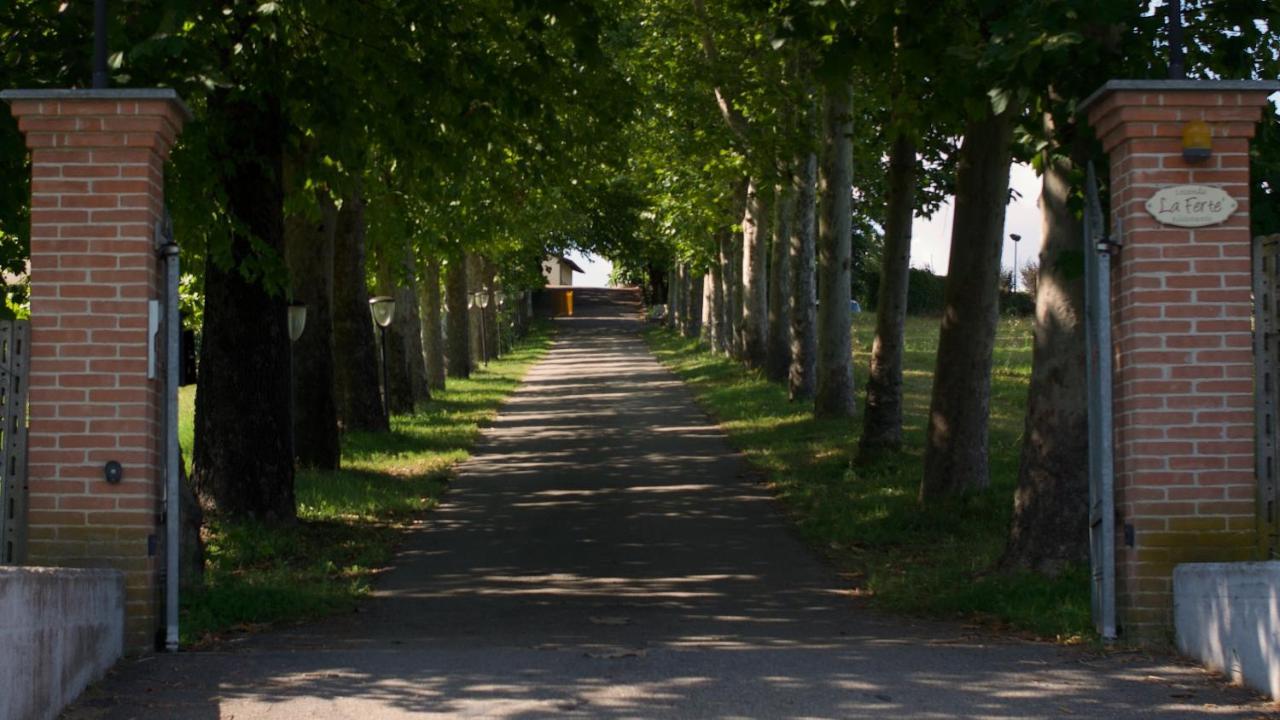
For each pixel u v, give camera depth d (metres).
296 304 19.67
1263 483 8.56
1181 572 8.41
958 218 17.41
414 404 33.38
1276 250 8.49
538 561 15.23
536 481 22.28
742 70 24.48
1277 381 8.50
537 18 14.91
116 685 7.41
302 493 18.62
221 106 14.59
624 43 23.34
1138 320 8.70
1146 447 8.67
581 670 7.71
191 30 13.56
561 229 51.12
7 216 12.41
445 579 14.06
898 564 14.64
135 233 8.67
